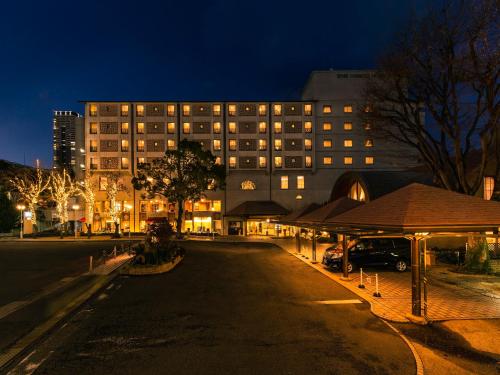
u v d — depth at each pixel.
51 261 24.25
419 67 20.08
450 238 25.25
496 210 10.03
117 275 17.95
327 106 58.81
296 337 8.87
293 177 58.38
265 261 23.08
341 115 58.62
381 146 57.75
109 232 54.78
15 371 7.11
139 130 58.28
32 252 30.06
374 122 23.09
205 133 58.44
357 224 11.37
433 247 24.42
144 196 48.50
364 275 17.27
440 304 11.54
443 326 9.59
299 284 15.44
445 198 10.45
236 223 57.47
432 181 29.33
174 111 58.44
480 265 17.20
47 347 8.36
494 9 16.64
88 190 55.47
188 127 58.50
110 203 54.81
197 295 13.54
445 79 19.69
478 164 25.84
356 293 13.48
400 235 10.78
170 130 58.34
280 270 19.33
